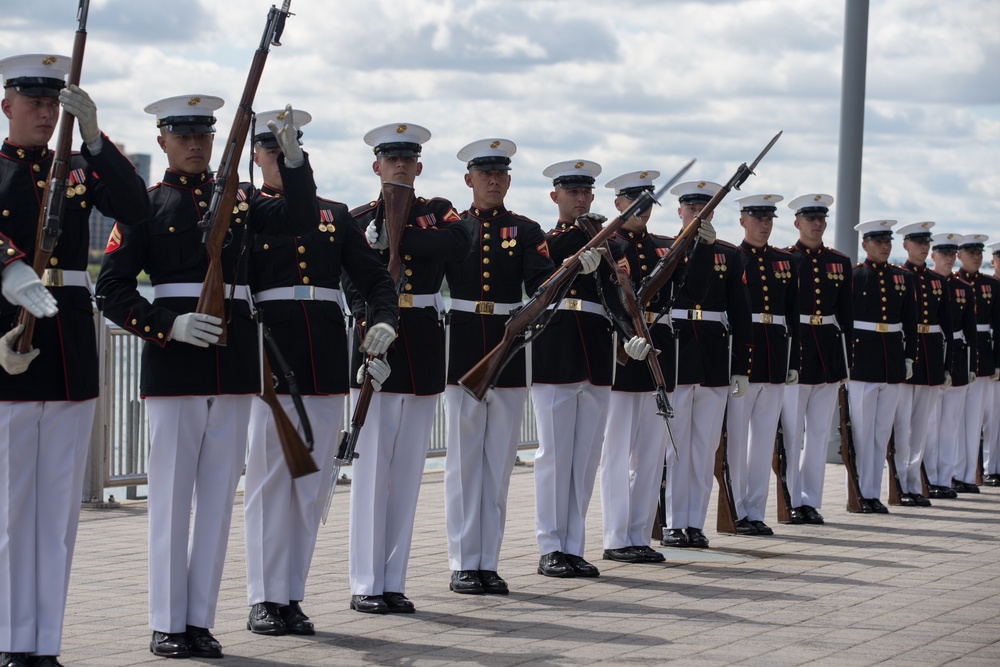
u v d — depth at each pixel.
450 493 9.61
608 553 11.13
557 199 10.76
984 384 17.69
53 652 6.94
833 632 8.18
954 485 17.19
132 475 13.53
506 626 8.31
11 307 6.72
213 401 7.53
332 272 8.28
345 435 8.40
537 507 10.41
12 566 6.84
